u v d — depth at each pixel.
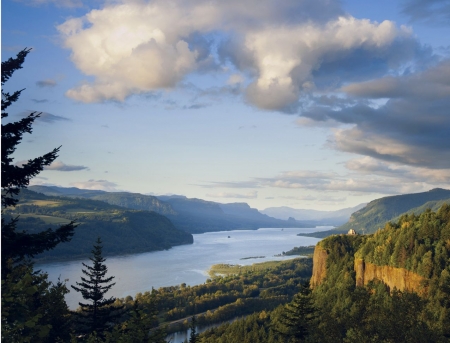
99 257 63.00
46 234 33.28
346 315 56.12
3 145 31.92
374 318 50.66
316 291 183.88
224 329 161.25
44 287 46.28
